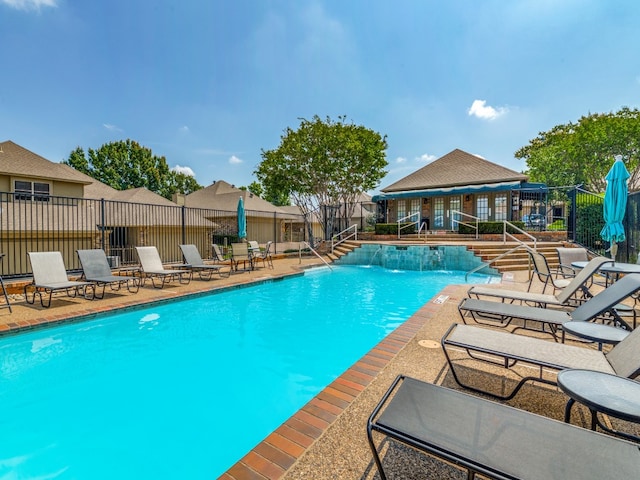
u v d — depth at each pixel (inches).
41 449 122.4
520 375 144.3
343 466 90.3
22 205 585.3
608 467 64.6
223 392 165.2
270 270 530.6
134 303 292.7
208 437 130.2
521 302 273.3
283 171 853.8
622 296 148.5
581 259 343.3
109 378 179.5
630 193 421.1
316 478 86.1
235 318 291.6
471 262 544.4
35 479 108.0
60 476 109.3
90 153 1681.8
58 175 660.1
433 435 73.2
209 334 249.6
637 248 400.8
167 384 173.3
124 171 1726.1
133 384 172.7
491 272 504.1
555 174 1157.7
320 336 246.7
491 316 228.1
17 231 492.1
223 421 140.6
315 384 174.4
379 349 174.6
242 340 236.8
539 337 192.4
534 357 114.7
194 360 203.3
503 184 770.8
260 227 1130.0
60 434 131.3
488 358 160.9
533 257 319.9
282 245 847.7
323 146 806.5
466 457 66.7
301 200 909.2
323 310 319.6
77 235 554.9
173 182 1941.4
